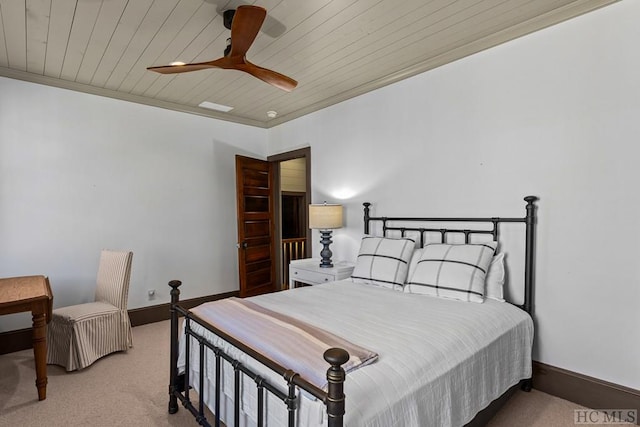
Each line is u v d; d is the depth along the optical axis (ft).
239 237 14.48
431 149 10.11
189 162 14.15
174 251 13.76
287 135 15.47
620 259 6.98
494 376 6.24
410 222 10.71
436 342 5.43
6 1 6.81
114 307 10.11
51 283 11.05
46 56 9.32
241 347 4.95
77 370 9.07
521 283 8.31
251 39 6.47
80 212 11.59
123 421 6.91
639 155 6.73
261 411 4.60
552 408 7.36
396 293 8.57
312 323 6.16
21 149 10.50
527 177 8.20
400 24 7.89
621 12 6.87
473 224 9.21
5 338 10.20
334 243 13.32
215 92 12.34
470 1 7.06
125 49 8.93
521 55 8.25
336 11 7.32
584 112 7.36
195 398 7.66
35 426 6.75
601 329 7.24
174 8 7.12
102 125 12.01
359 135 12.24
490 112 8.82
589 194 7.33
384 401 4.09
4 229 10.24
